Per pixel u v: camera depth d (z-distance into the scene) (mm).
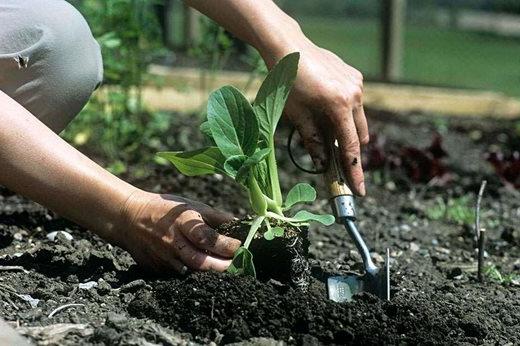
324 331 3232
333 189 3629
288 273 3506
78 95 4082
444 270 4395
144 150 6352
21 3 3887
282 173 6227
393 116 8297
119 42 5633
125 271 3771
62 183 3459
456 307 3674
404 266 4395
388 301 3434
